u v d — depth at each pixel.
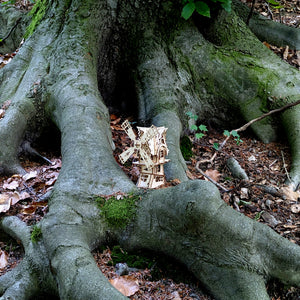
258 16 6.87
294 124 4.93
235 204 3.81
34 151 4.43
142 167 3.21
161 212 2.83
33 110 4.33
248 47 5.45
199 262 2.78
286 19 7.86
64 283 2.35
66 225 2.77
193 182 2.77
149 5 4.96
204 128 4.65
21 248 3.17
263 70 5.28
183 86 5.14
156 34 5.12
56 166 4.17
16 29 6.75
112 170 3.26
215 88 5.29
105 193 3.06
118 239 2.96
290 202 3.96
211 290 2.74
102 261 2.83
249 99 5.25
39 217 3.34
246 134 5.34
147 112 4.92
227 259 2.71
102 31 4.86
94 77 4.48
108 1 4.80
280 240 2.74
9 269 3.04
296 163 4.55
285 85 5.18
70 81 4.24
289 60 6.48
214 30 5.32
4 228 3.25
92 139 3.51
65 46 4.55
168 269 2.88
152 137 3.07
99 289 2.23
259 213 3.68
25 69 4.71
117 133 4.84
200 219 2.65
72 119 3.72
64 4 4.82
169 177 3.76
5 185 3.79
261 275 2.73
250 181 4.30
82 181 3.09
